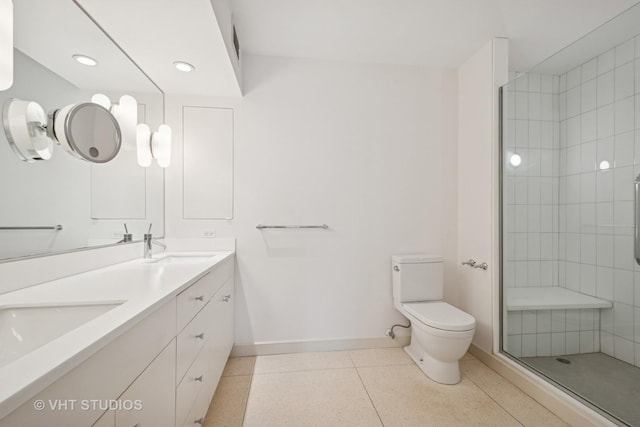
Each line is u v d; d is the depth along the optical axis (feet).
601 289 5.69
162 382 2.72
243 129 6.71
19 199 2.99
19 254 3.01
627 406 4.41
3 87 2.21
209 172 6.61
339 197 7.01
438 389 5.34
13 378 1.26
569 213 6.37
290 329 6.85
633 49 5.11
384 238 7.17
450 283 7.43
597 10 5.32
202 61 5.15
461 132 7.34
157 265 4.64
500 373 5.85
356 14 5.38
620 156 5.35
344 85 7.03
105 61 4.35
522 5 5.19
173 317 3.01
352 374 5.85
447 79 7.41
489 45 6.32
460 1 5.07
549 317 6.13
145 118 5.66
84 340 1.68
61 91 3.55
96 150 4.07
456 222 7.47
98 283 3.29
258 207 6.75
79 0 3.60
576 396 4.64
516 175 6.49
